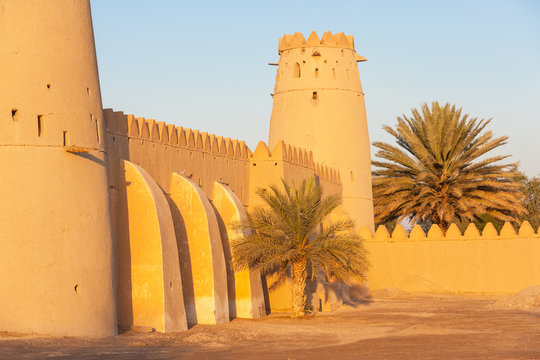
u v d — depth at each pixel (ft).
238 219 78.64
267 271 86.07
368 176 121.70
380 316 81.71
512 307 90.43
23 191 53.67
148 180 64.80
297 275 78.23
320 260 75.97
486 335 63.10
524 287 107.96
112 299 57.98
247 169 90.84
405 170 128.88
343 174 117.91
